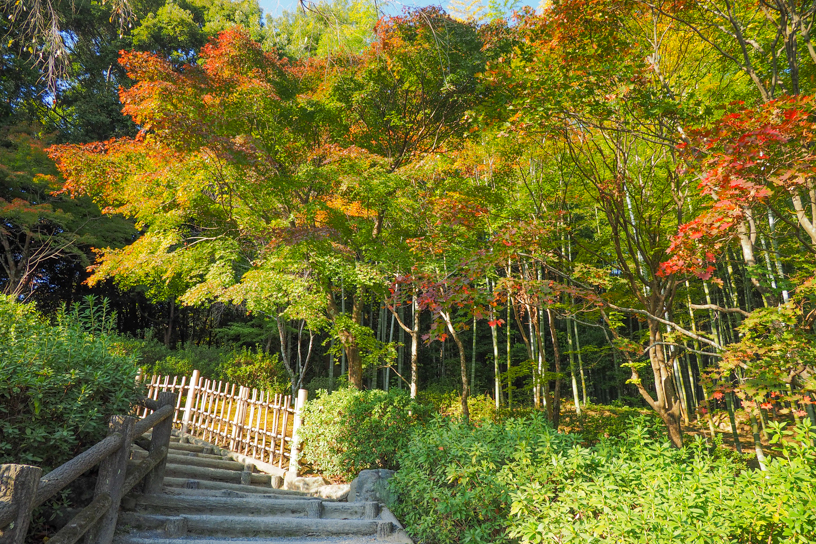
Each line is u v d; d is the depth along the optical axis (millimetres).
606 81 5863
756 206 4957
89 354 3730
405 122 11102
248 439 7387
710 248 5438
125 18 3758
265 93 10117
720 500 3105
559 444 4383
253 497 5285
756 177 4289
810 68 6773
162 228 10930
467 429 5094
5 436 3012
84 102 16094
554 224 8117
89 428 3344
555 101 5738
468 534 3936
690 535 2797
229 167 9047
